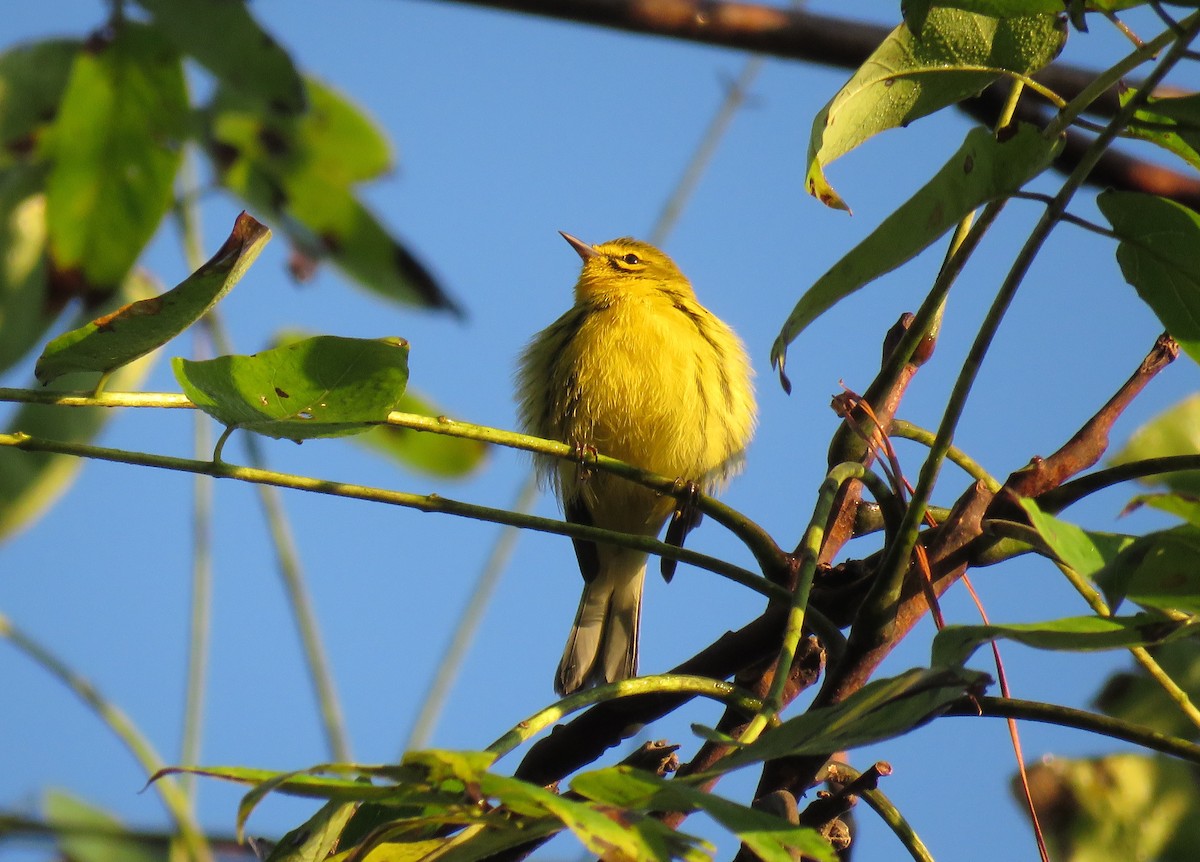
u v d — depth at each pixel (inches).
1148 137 81.5
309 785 56.2
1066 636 63.0
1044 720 76.6
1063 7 76.8
